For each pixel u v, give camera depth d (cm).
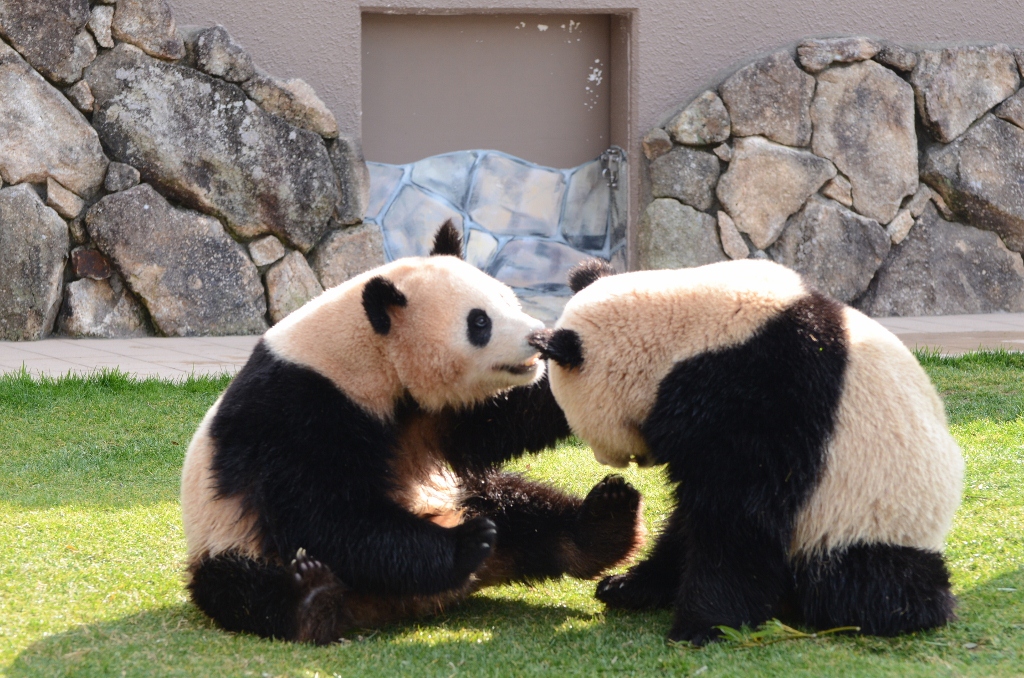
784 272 373
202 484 387
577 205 1222
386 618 395
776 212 1154
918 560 346
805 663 323
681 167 1142
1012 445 607
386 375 387
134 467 606
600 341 355
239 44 1055
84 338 1002
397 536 368
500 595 438
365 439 377
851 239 1162
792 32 1198
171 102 1003
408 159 1184
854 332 358
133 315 1018
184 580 407
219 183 1021
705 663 328
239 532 378
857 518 340
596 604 422
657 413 348
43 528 493
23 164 970
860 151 1165
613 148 1203
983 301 1198
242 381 389
